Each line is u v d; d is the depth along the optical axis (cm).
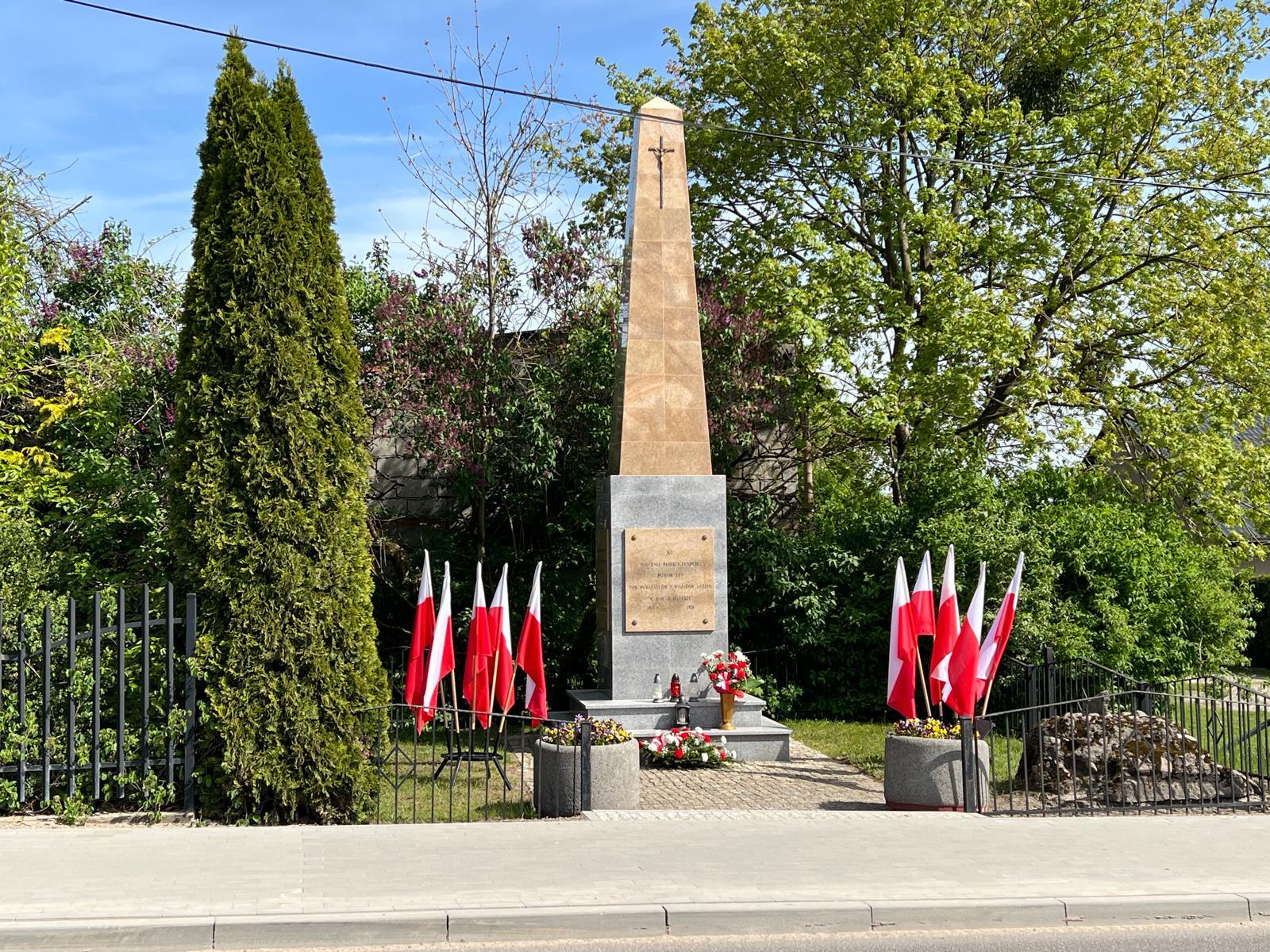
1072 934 757
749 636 1966
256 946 705
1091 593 1884
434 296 1994
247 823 1020
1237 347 1991
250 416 1046
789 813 1082
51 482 1500
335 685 1048
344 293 1114
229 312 1057
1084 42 2047
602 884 804
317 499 1062
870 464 2200
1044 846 949
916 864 880
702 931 742
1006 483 2067
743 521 2014
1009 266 2080
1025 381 1988
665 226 1609
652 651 1546
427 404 1923
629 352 1586
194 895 765
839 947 721
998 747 1579
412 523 2109
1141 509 2025
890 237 2145
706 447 1587
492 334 1977
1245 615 2331
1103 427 2105
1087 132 2044
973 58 2130
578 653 1895
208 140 1079
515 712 1831
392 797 1209
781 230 2144
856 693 1903
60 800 1018
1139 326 2067
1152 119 2053
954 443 2034
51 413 1608
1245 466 2027
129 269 1900
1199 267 2050
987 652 1241
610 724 1159
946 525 1828
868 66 2066
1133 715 1245
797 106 2105
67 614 1048
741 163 2166
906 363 2050
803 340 1980
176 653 1103
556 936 730
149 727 1033
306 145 1101
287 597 1038
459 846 917
